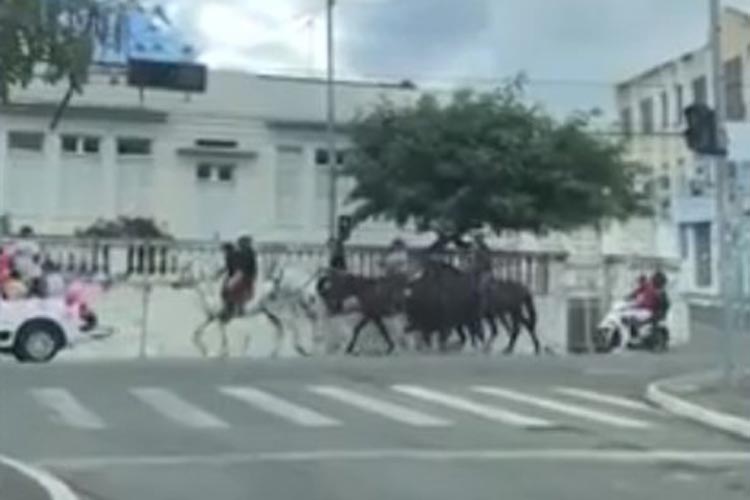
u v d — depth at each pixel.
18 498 10.96
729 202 23.83
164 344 31.80
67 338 29.06
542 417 17.95
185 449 14.55
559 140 40.06
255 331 31.91
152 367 25.52
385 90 45.53
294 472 12.95
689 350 34.34
